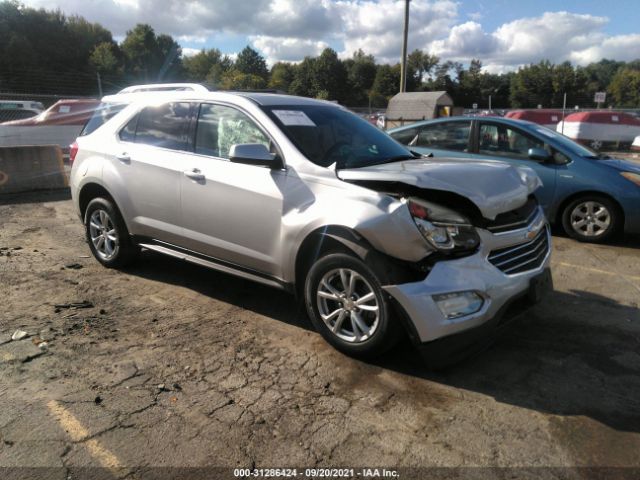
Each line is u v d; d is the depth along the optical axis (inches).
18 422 106.1
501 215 131.5
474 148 279.6
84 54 3147.1
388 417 110.7
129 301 173.2
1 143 584.1
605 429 107.3
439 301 116.8
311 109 170.1
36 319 156.3
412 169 136.3
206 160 163.0
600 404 116.3
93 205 200.4
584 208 256.5
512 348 142.8
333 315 135.7
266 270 150.4
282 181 143.1
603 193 247.1
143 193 179.6
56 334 146.3
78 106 613.6
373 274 122.5
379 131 182.2
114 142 192.1
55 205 341.4
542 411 113.4
